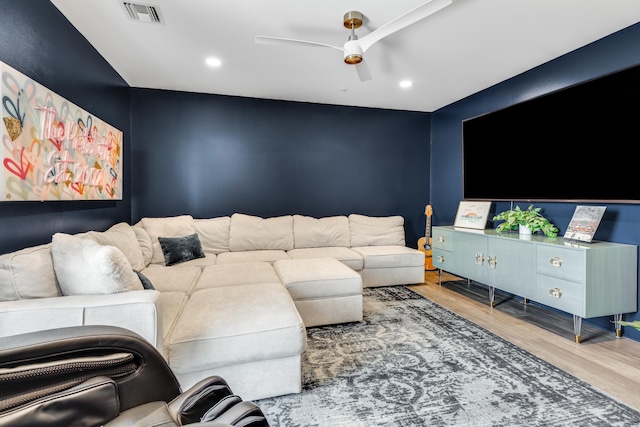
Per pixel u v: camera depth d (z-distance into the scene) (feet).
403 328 8.25
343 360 6.58
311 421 4.80
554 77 9.48
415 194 15.76
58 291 4.99
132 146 12.25
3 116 5.02
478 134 12.31
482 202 12.19
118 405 2.55
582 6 6.84
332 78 11.20
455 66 10.04
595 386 5.62
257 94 13.12
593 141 8.30
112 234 7.81
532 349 7.04
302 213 14.37
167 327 5.39
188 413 2.73
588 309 7.13
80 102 8.07
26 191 5.59
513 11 7.06
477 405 5.12
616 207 8.01
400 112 15.38
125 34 8.13
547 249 7.97
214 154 13.19
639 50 7.46
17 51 5.71
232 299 6.23
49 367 2.30
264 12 7.14
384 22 7.51
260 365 5.32
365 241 13.83
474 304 10.18
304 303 8.30
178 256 10.36
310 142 14.32
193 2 6.78
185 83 11.80
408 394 5.43
